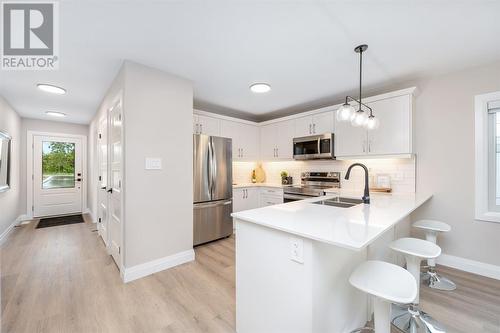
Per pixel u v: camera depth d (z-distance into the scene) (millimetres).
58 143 5004
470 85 2439
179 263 2588
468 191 2453
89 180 5156
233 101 3652
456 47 2023
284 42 1934
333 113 3371
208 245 3279
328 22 1670
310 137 3580
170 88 2533
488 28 1740
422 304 1874
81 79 2646
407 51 2092
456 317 1711
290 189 3686
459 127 2506
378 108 2883
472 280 2256
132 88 2240
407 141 2662
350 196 2572
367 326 1582
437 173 2650
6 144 3422
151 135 2373
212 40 1894
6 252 2982
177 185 2592
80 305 1849
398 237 2246
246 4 1476
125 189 2191
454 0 1445
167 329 1589
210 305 1854
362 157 3039
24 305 1844
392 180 3004
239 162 4594
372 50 2074
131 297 1957
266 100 3600
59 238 3555
